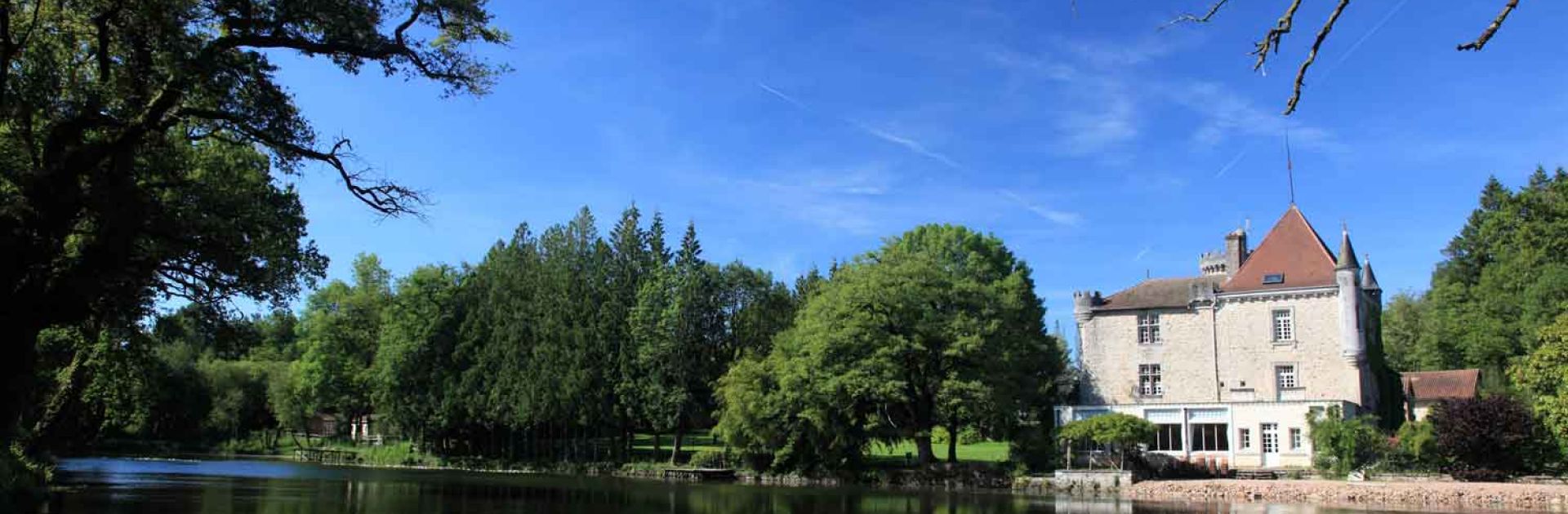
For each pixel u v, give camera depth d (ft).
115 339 123.95
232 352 108.68
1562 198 197.88
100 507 104.42
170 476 166.81
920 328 171.63
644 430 231.30
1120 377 193.77
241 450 293.43
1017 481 161.99
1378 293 203.92
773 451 186.39
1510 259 209.15
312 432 332.60
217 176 93.35
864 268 182.91
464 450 254.27
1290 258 187.62
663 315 216.13
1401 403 203.51
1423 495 127.95
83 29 66.03
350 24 69.41
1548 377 134.00
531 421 224.94
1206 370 187.11
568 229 246.88
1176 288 197.36
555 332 225.56
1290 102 21.85
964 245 233.35
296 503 116.26
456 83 75.66
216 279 93.61
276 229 94.99
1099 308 198.80
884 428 176.65
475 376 232.73
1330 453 157.48
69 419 195.83
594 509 116.37
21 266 70.90
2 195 69.67
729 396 183.73
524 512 111.55
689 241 229.04
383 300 269.44
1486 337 201.67
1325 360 178.19
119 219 72.64
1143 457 167.84
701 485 167.84
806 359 175.73
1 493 98.84
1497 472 145.28
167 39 66.74
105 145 70.13
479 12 72.02
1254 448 169.58
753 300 234.99
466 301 250.37
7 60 63.00
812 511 117.08
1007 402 169.07
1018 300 205.67
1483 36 20.07
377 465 242.17
